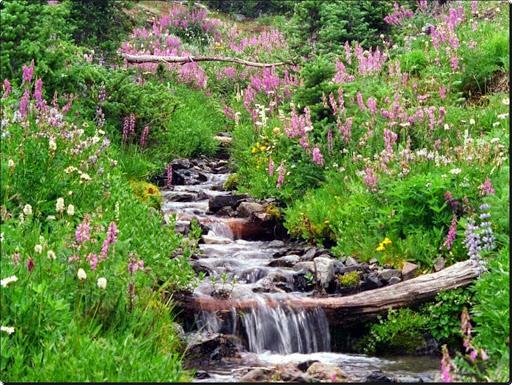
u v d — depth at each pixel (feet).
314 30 70.69
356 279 28.84
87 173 30.66
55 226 25.63
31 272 20.88
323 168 39.50
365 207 33.06
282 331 26.11
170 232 28.81
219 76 68.74
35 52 39.11
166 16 94.53
